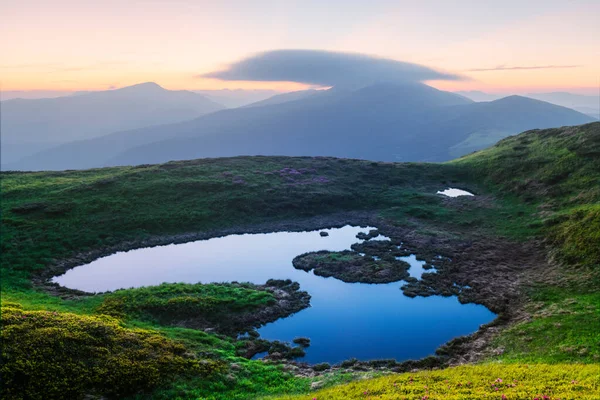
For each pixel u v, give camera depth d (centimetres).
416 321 4231
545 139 10288
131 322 3784
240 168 10538
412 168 10831
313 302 4756
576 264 4850
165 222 7450
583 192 7006
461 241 6575
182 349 3161
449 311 4434
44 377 2309
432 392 2089
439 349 3600
